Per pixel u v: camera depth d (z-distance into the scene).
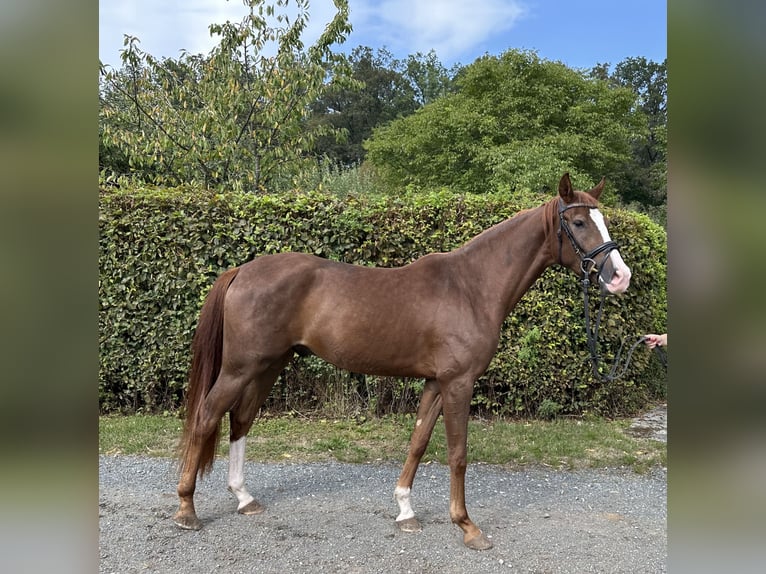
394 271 2.77
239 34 6.74
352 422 4.59
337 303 2.66
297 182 7.34
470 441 4.11
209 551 2.49
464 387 2.58
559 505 3.05
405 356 2.65
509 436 4.23
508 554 2.49
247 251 4.69
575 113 12.46
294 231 4.64
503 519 2.86
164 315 4.74
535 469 3.61
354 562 2.41
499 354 4.61
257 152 6.96
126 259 4.68
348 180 9.39
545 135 12.11
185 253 4.71
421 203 4.63
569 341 4.68
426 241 4.61
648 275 5.12
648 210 15.79
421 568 2.37
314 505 3.01
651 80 27.08
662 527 2.78
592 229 2.53
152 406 4.91
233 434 2.94
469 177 12.39
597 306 4.71
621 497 3.16
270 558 2.44
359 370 2.75
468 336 2.58
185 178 7.14
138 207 4.69
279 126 6.97
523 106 12.80
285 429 4.39
